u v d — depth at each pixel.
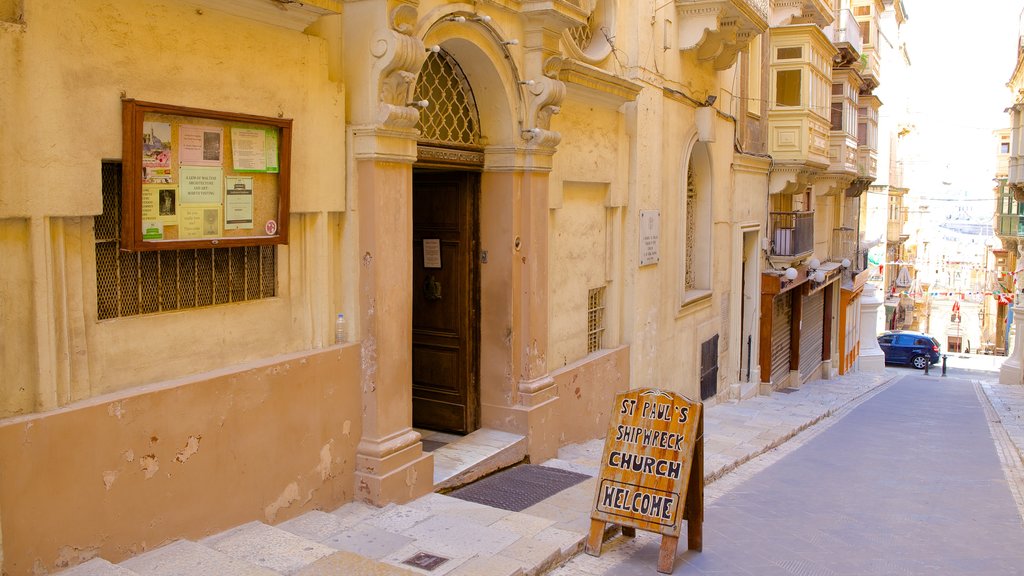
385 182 5.80
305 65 5.28
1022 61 31.89
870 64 26.31
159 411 4.42
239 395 4.91
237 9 4.74
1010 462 10.81
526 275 7.54
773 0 16.89
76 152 3.97
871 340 33.38
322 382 5.53
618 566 5.31
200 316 4.79
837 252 25.89
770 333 17.11
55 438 3.92
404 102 5.84
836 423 14.05
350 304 5.79
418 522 5.55
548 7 7.05
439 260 7.76
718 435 11.10
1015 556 6.14
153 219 4.36
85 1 3.97
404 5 5.64
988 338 54.38
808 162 16.95
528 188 7.46
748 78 15.52
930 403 18.95
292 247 5.41
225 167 4.75
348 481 5.82
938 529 6.86
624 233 10.00
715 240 13.80
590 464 7.81
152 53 4.30
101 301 4.29
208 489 4.74
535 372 7.75
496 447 7.22
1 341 3.79
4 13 3.72
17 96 3.72
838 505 7.53
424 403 7.96
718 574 5.32
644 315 10.47
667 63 10.90
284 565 4.43
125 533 4.27
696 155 13.15
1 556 3.70
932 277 62.78
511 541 5.25
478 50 6.84
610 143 9.34
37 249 3.86
